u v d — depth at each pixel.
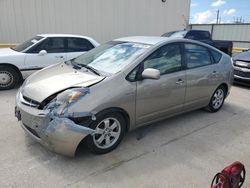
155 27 14.42
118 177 2.85
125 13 12.84
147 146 3.57
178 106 4.15
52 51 6.67
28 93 3.21
